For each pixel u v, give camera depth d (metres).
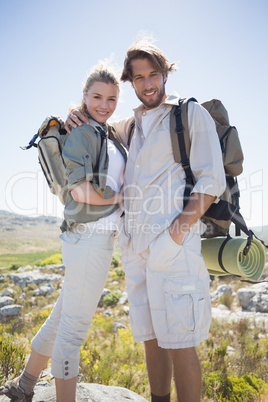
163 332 2.02
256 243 2.27
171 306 1.98
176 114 2.12
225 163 2.21
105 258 2.08
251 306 10.34
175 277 2.02
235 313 10.06
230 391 4.00
